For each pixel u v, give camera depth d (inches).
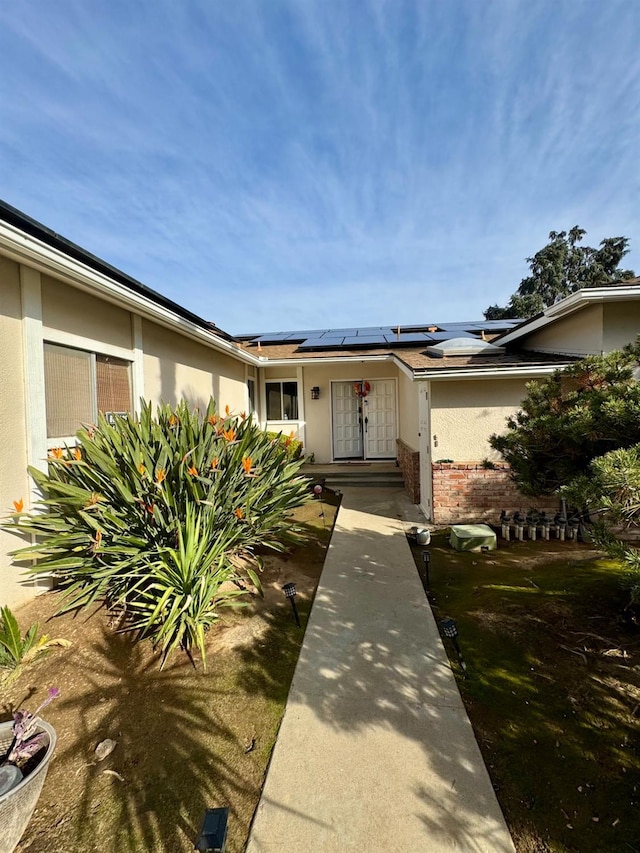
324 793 85.8
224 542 172.2
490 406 277.3
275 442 245.1
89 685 122.0
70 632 147.0
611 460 104.7
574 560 205.3
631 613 144.5
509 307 1330.0
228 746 99.7
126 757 96.9
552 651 131.1
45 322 176.9
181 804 84.7
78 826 80.4
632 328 243.6
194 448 170.4
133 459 163.0
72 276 173.0
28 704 114.3
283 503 219.5
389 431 486.6
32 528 157.2
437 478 281.6
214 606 155.9
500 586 181.0
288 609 167.6
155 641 139.2
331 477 423.2
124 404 236.2
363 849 74.3
